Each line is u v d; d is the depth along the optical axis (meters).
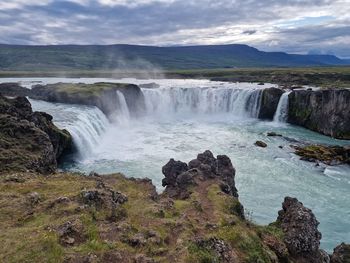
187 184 26.80
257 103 81.19
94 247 14.98
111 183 26.89
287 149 52.75
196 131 65.31
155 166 43.06
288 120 76.50
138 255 14.88
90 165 43.22
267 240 20.06
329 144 57.12
